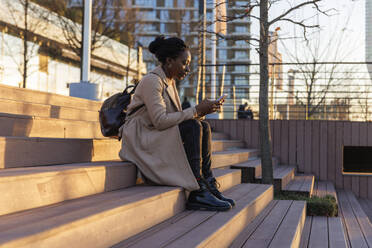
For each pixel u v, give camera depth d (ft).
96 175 7.35
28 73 50.44
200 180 8.73
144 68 89.45
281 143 32.37
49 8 58.13
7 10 47.70
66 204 5.98
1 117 9.28
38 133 10.59
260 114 19.70
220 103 8.97
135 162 8.85
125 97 9.51
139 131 8.99
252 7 18.48
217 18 19.19
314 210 17.25
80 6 62.64
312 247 11.37
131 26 79.10
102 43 69.82
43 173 5.88
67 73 60.64
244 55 167.63
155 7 163.73
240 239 8.23
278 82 41.78
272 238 8.33
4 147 7.16
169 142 8.58
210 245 6.32
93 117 16.71
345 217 18.89
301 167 32.01
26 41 48.75
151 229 6.75
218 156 17.49
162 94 9.02
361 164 33.99
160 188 8.22
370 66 40.27
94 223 5.02
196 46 77.87
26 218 4.76
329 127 31.68
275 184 19.95
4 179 5.09
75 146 9.32
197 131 8.67
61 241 4.28
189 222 7.40
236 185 14.32
